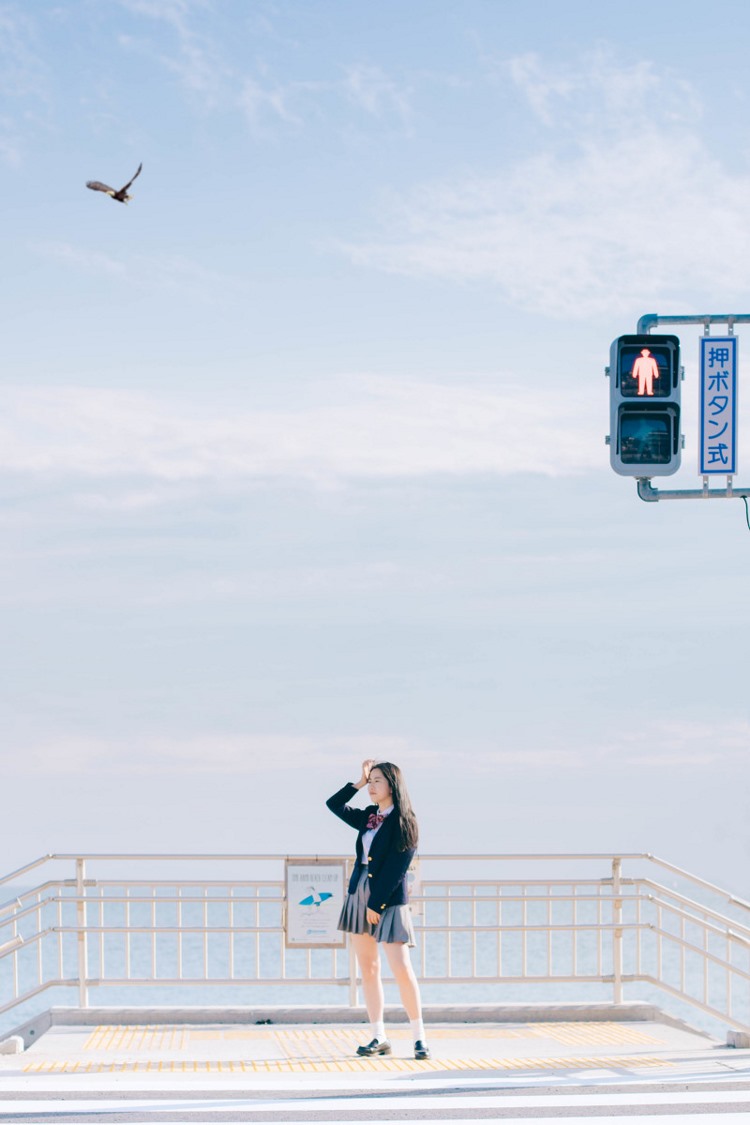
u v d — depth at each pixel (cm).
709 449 1230
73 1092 895
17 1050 1083
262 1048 1098
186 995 4131
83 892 1225
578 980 1244
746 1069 987
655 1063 1023
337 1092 896
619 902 1253
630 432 1205
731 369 1235
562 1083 927
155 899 1223
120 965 5978
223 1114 820
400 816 1067
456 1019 1234
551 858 1241
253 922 1353
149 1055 1062
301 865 1222
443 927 1238
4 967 5838
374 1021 1076
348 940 1218
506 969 5166
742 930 1181
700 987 4122
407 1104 851
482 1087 913
